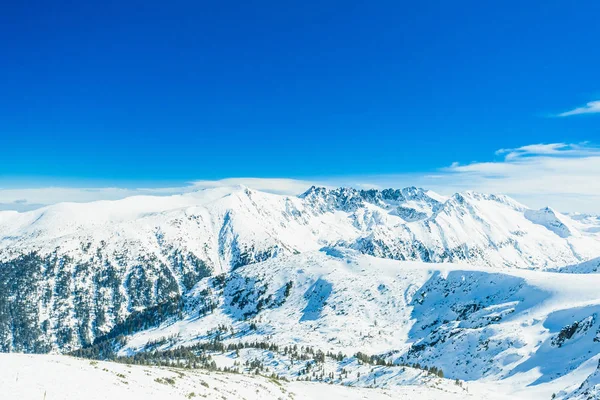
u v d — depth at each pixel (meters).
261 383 85.56
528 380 146.88
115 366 62.28
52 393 38.91
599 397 80.25
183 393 55.41
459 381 148.50
